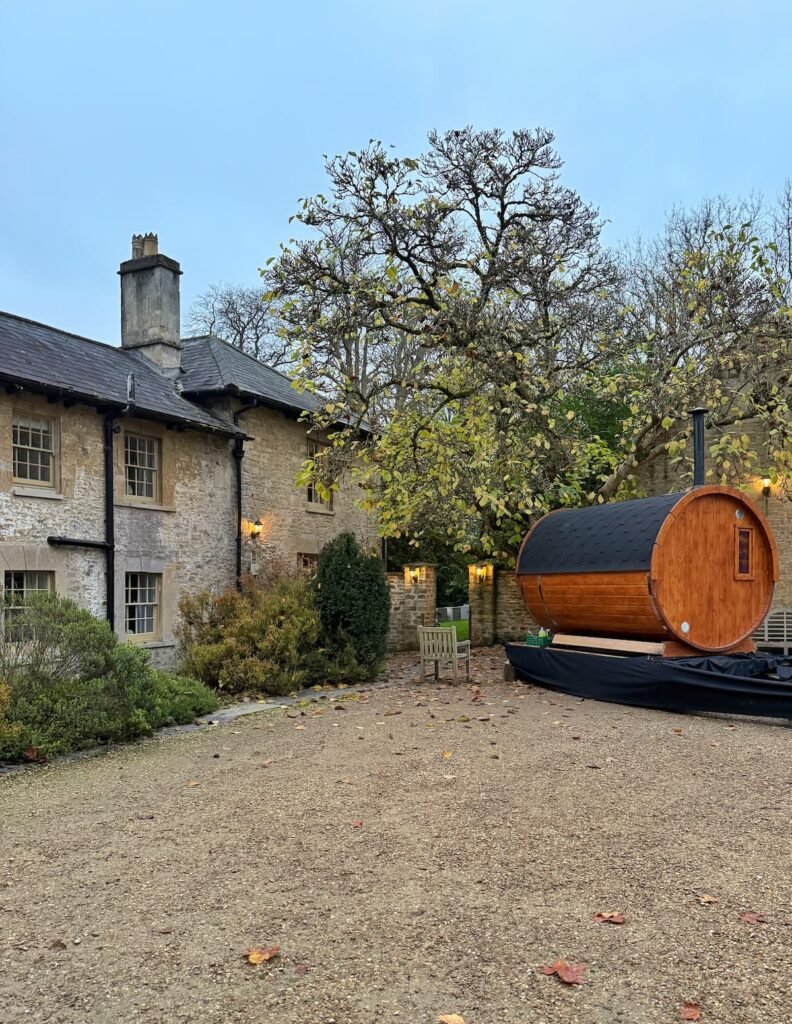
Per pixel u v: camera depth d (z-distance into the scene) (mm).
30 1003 3004
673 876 4102
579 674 10266
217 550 14352
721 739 7535
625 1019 2812
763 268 12766
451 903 3803
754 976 3088
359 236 12586
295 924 3617
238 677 10742
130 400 11984
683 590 9781
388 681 12195
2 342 11492
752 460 15711
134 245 15781
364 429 17062
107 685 7867
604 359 14711
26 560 10727
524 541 11859
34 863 4488
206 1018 2881
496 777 6141
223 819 5223
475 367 12625
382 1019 2846
